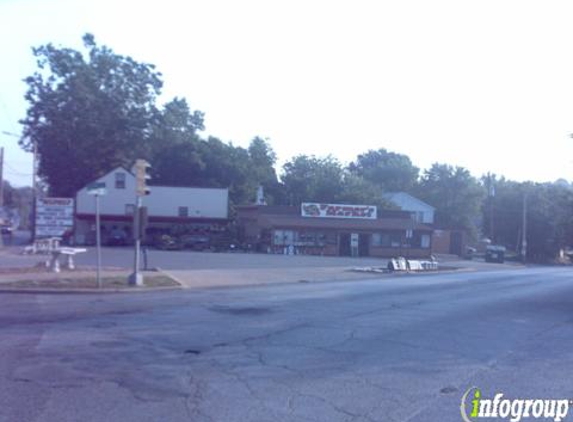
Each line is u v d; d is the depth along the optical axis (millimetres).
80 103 67625
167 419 7074
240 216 67562
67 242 58656
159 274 26109
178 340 11797
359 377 9211
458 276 36062
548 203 74938
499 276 37156
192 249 56688
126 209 63812
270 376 9164
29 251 38781
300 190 80438
